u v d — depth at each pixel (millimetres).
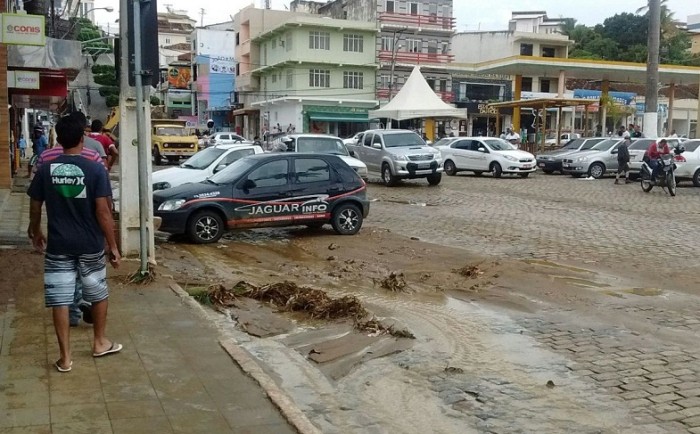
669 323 7184
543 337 6707
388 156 23938
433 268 9945
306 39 55719
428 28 59719
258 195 12070
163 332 6176
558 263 10375
